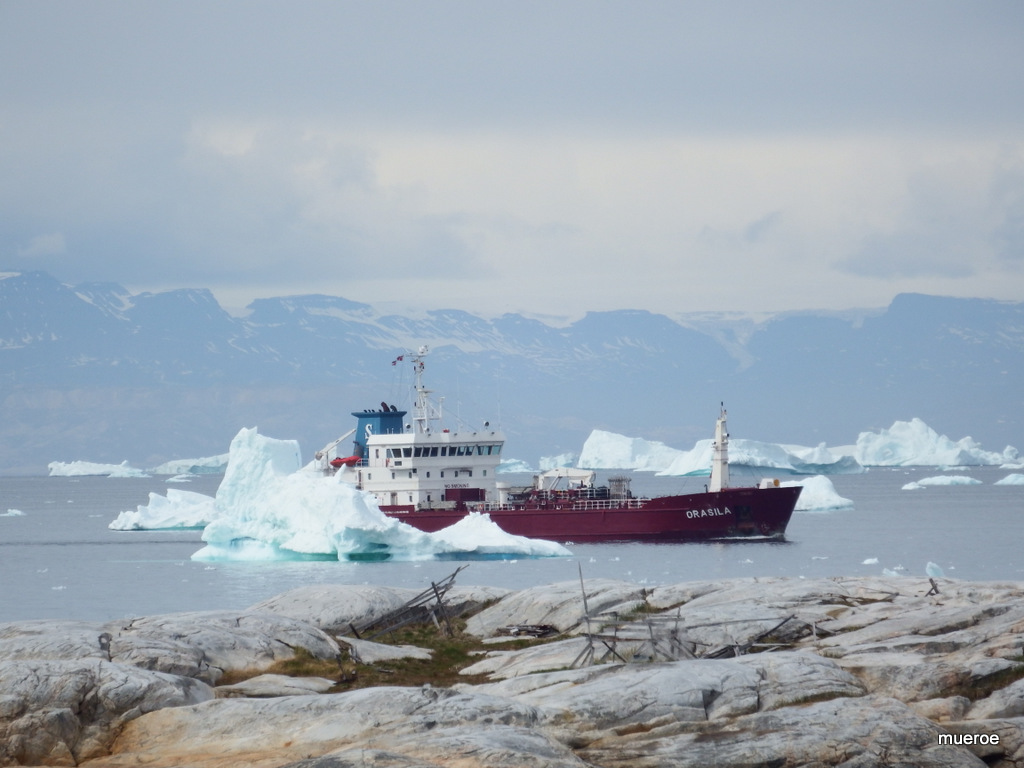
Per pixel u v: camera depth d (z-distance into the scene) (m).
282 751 108.19
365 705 115.81
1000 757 109.75
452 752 102.19
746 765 105.69
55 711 113.31
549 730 113.06
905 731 110.56
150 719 115.62
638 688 120.81
